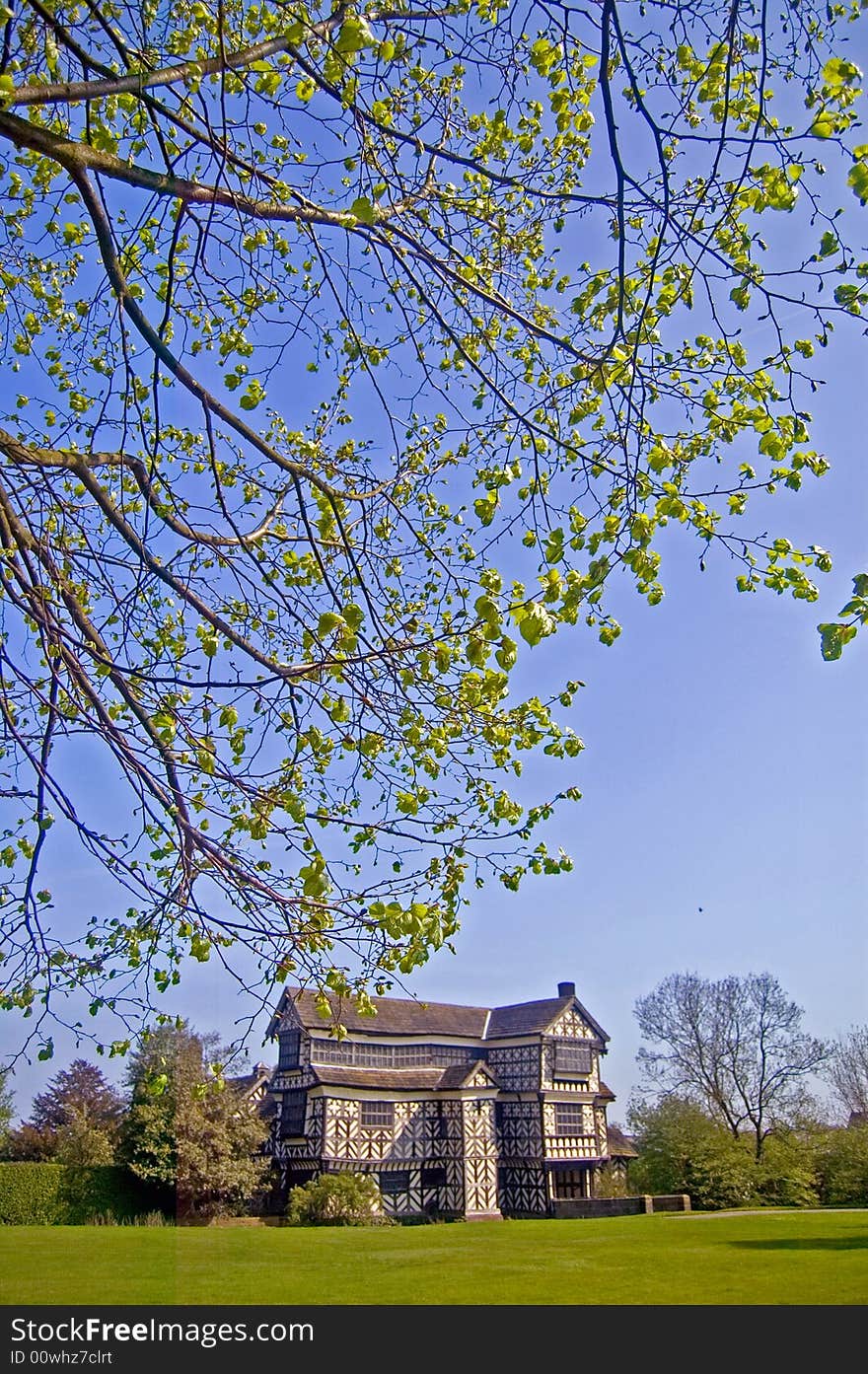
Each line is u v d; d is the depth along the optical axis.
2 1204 15.30
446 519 7.92
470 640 4.68
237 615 7.25
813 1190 38.31
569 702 6.73
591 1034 45.47
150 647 7.59
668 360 6.22
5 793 6.17
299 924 5.54
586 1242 25.00
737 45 5.36
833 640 4.18
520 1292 17.52
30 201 7.89
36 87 4.80
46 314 8.40
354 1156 37.75
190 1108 16.17
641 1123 41.53
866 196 4.35
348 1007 41.09
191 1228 24.39
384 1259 21.72
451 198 7.38
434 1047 42.91
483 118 7.60
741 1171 37.47
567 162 7.59
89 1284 13.09
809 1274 18.62
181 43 6.36
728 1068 42.88
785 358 5.70
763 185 5.32
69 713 7.12
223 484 7.70
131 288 6.88
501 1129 43.03
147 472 6.36
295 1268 19.27
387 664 5.56
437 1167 39.66
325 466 6.91
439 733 6.48
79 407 8.19
